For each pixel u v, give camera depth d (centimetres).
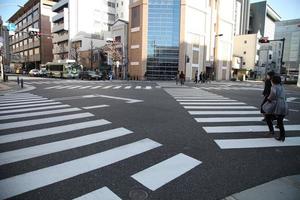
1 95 1642
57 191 368
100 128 729
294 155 534
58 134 664
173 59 4978
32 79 3984
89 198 350
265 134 697
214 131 719
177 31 4941
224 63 6431
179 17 4922
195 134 682
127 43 5422
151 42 4950
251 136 675
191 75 5234
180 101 1388
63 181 399
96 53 5916
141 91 2030
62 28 6856
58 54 7512
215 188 383
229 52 6619
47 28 8031
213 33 5884
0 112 983
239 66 7506
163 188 380
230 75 6706
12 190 369
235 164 477
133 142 600
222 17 6166
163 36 4941
